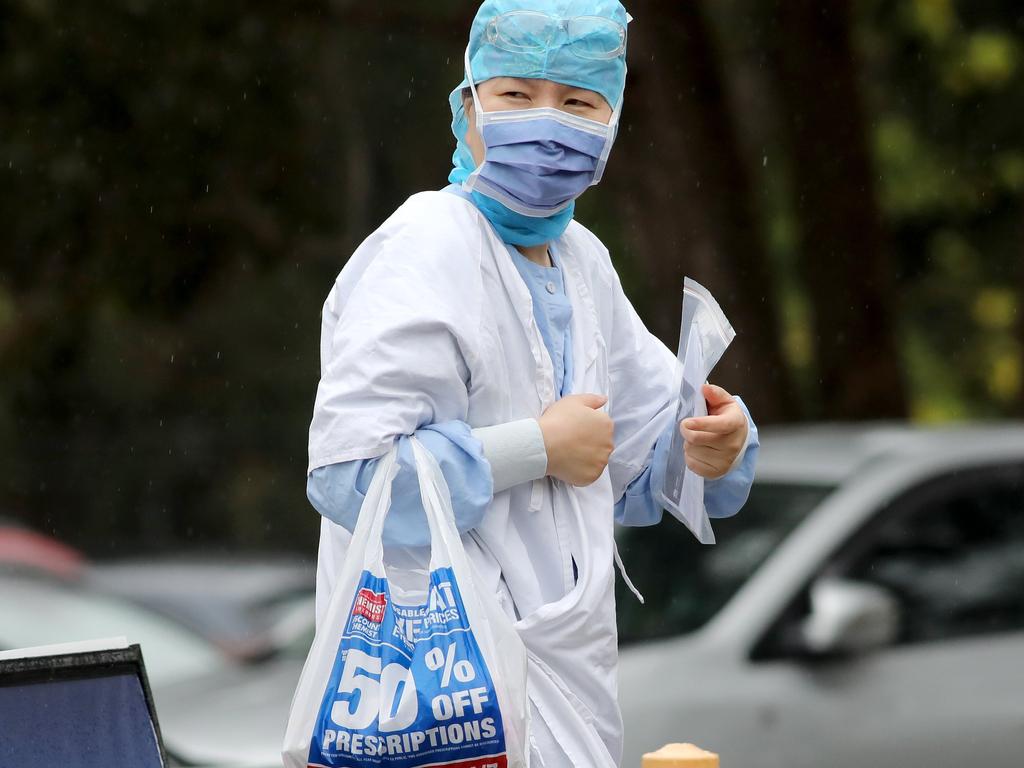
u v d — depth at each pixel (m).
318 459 10.73
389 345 10.72
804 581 21.45
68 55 42.91
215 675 25.88
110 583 45.16
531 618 10.93
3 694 10.54
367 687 10.20
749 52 45.56
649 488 12.59
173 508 65.62
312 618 32.34
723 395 11.85
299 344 64.50
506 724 10.18
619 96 11.43
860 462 23.47
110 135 43.88
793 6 40.28
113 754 10.58
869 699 20.88
